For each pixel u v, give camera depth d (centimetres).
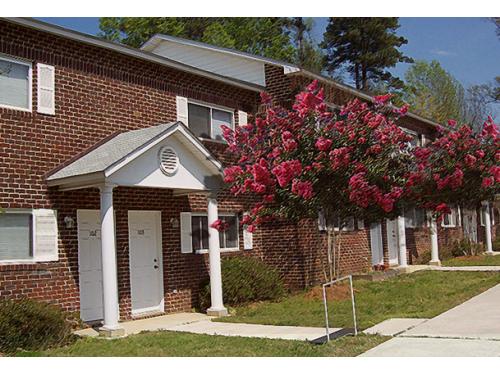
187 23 4116
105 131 1338
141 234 1421
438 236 2719
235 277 1483
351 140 1388
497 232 3709
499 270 2020
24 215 1171
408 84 4794
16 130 1165
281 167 1312
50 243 1197
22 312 1020
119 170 1162
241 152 1491
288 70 1798
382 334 1026
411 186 1537
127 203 1368
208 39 3941
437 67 4700
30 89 1205
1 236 1129
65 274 1220
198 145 1321
